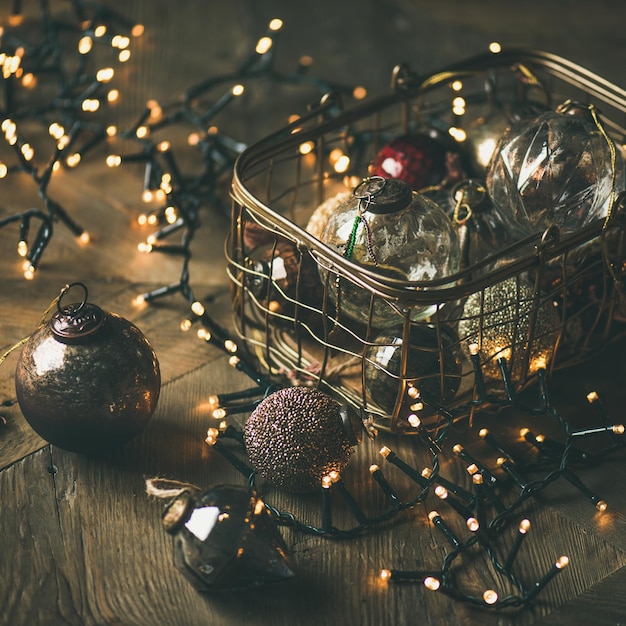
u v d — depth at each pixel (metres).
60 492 0.87
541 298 0.88
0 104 1.23
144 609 0.81
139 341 0.87
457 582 0.83
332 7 1.43
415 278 0.88
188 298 1.00
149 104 1.20
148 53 1.32
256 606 0.82
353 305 0.89
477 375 0.88
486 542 0.84
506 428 0.93
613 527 0.86
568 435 0.88
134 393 0.86
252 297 0.92
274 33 1.22
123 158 1.08
